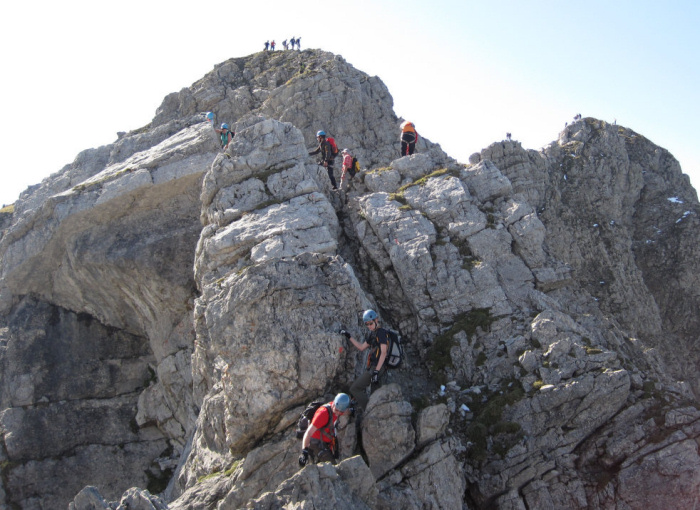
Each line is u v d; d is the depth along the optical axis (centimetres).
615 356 1362
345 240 1752
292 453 1212
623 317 3397
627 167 3900
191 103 3794
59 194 2352
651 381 1345
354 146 3512
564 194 3700
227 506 1202
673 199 3862
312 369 1277
